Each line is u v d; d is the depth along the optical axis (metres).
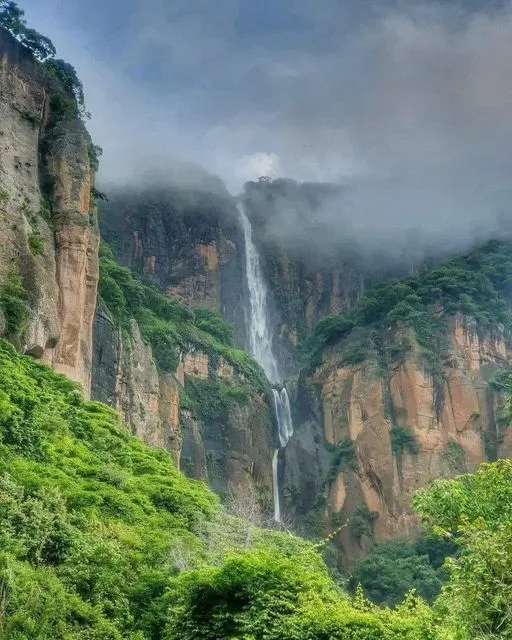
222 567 20.17
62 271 51.88
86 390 51.91
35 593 22.19
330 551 75.94
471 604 14.71
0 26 59.72
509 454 80.81
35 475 30.92
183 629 20.27
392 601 65.44
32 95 56.28
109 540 28.67
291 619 18.61
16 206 50.34
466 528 15.94
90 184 57.78
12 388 37.59
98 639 22.48
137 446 45.84
